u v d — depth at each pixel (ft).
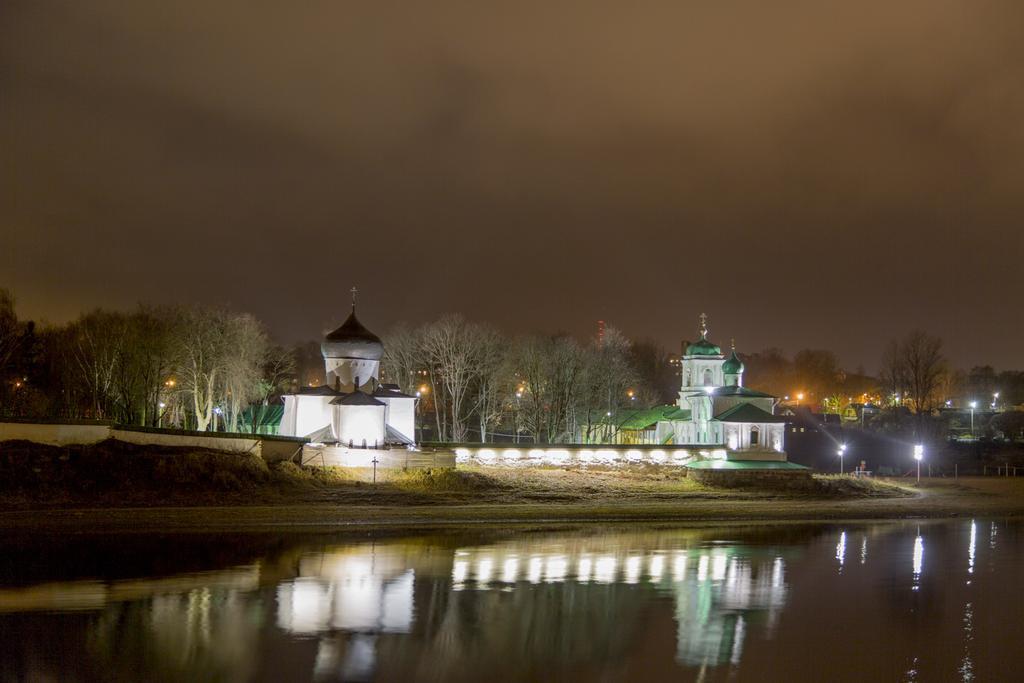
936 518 342.64
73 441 297.94
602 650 152.15
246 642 151.02
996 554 251.80
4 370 421.18
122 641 150.41
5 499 268.62
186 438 313.32
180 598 178.81
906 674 143.74
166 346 409.90
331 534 261.85
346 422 343.26
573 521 302.86
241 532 257.75
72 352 438.40
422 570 210.79
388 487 322.96
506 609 176.45
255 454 316.81
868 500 376.48
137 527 257.14
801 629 167.84
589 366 515.09
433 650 149.69
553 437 481.87
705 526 303.68
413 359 522.06
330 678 135.74
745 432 422.41
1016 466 513.45
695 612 177.88
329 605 175.52
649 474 388.78
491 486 343.67
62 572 199.72
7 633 153.99
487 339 524.93
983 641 162.20
